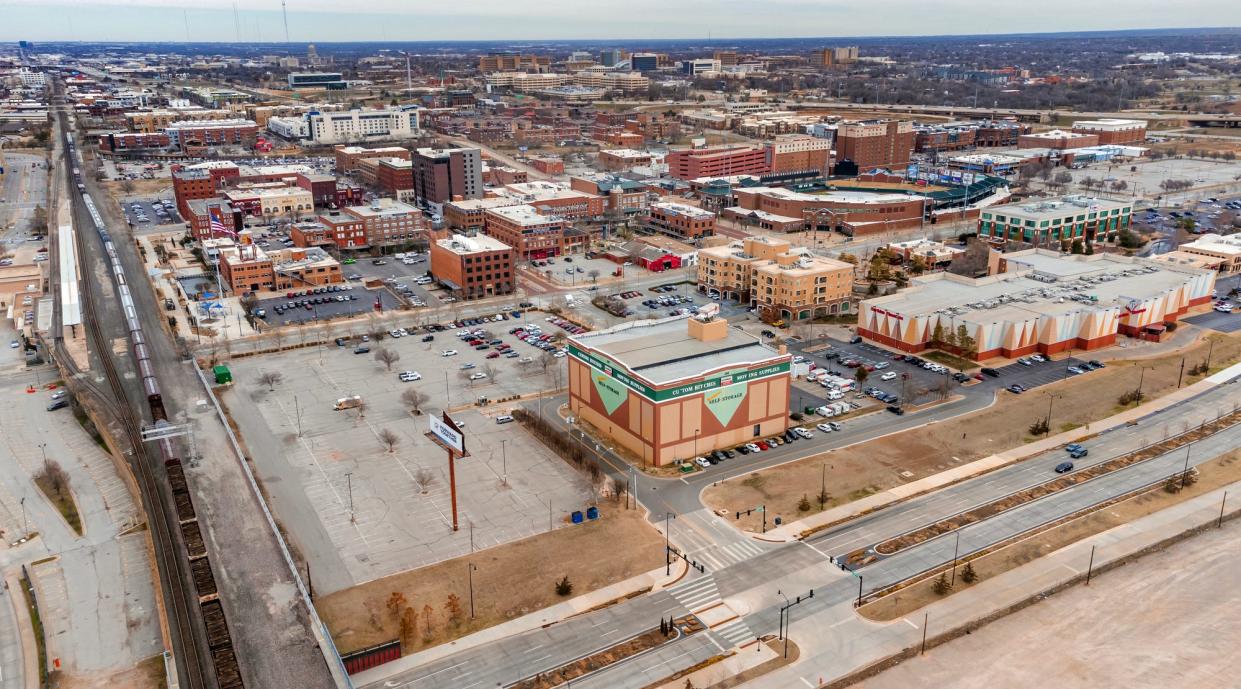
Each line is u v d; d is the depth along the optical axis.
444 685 112.69
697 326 190.75
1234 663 117.44
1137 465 170.38
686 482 164.25
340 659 114.19
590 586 132.62
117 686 113.94
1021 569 137.25
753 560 139.62
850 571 136.75
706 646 120.06
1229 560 140.00
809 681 113.69
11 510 159.25
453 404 199.75
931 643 120.75
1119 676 115.19
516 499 157.88
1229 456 173.50
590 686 112.88
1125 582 134.25
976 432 184.00
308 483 163.50
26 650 121.81
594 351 183.25
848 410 194.50
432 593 130.50
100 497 163.75
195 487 161.25
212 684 112.50
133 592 134.38
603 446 178.88
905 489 160.88
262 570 136.25
